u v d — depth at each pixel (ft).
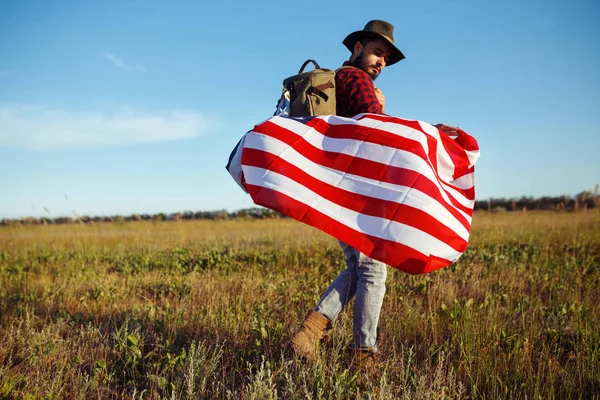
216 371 9.44
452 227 8.44
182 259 24.17
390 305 13.23
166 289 16.49
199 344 9.61
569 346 10.75
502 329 11.09
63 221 55.52
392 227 8.05
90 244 33.55
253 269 20.63
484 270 19.31
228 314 12.08
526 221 45.06
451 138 9.70
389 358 9.43
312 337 9.50
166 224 58.80
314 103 9.78
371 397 7.70
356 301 9.41
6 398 7.98
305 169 8.76
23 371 9.37
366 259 9.32
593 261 21.95
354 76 9.93
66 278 19.60
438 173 9.48
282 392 8.45
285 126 9.18
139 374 9.33
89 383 8.70
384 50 10.62
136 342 9.99
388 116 9.32
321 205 8.37
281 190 8.45
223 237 37.27
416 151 8.68
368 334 9.34
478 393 8.43
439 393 8.09
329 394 7.85
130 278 18.99
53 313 13.53
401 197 8.25
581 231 32.58
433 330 11.03
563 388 8.62
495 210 71.67
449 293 14.89
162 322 11.64
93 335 11.06
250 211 72.84
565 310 13.03
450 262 8.13
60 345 10.45
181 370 9.00
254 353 10.23
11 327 11.26
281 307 13.61
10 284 18.56
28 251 31.58
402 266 7.86
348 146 8.89
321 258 23.56
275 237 35.47
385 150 8.74
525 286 17.01
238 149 9.60
